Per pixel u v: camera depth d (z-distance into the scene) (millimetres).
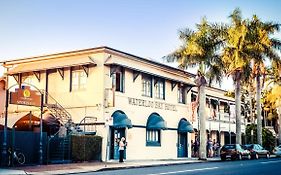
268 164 28547
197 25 38500
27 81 34531
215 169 23141
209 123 46688
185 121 39750
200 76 37219
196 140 42625
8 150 23422
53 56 33500
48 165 24578
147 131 35281
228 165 27516
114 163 28125
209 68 37938
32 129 33500
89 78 31438
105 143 30281
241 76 40406
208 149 43000
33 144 24797
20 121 33469
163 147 37125
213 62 38031
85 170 22031
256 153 40406
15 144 23734
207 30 38312
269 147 54156
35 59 34594
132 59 33531
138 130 34000
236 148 37062
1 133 23328
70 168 23047
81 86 31953
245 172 21109
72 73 32562
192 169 23141
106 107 30719
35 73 33750
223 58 39281
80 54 32125
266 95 61250
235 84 41281
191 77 42250
